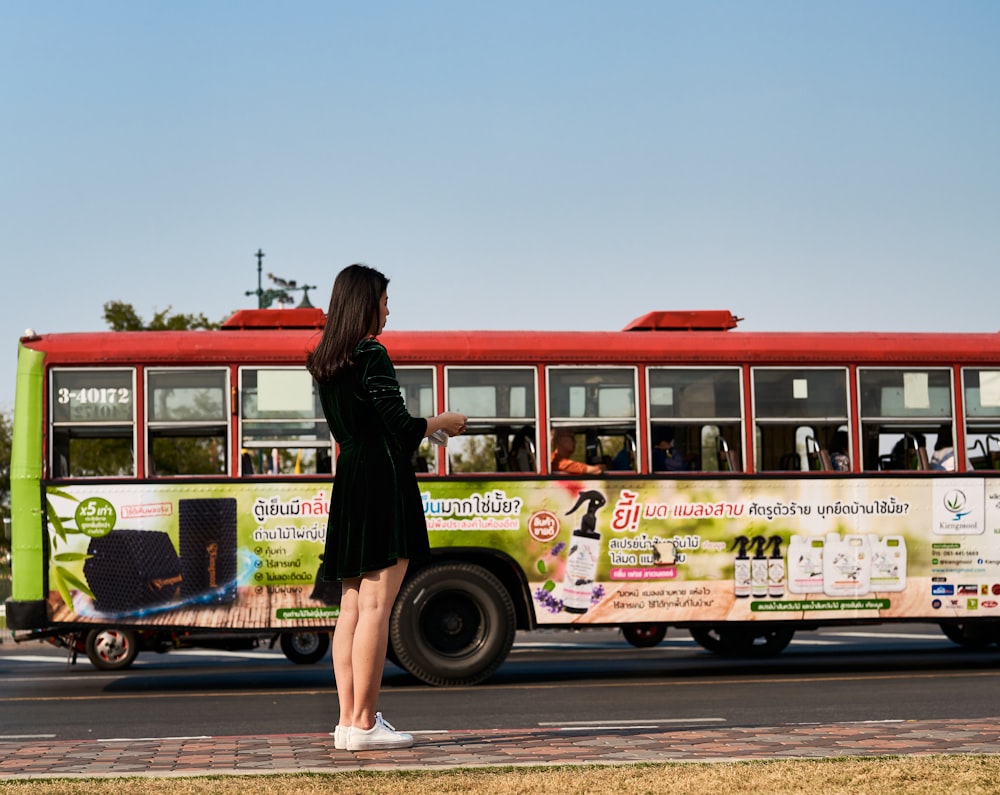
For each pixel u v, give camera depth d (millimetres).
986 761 6957
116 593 13750
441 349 14352
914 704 11305
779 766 6828
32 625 13641
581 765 6977
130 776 6836
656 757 7383
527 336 14539
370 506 7367
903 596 14797
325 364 7371
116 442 13961
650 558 14422
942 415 15094
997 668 15461
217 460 14039
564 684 13938
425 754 7562
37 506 13750
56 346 13969
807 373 14898
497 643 13961
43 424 13844
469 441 14453
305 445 14086
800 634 22484
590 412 14523
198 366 14078
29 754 8094
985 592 14953
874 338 15125
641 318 15195
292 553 13945
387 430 7391
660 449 14578
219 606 13844
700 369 14734
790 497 14688
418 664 13781
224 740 8625
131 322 36312
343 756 7535
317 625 13891
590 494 14383
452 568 13984
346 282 7438
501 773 6723
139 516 13828
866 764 6859
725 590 14516
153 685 14641
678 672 15445
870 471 14859
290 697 12930
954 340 15234
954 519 14945
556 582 14266
